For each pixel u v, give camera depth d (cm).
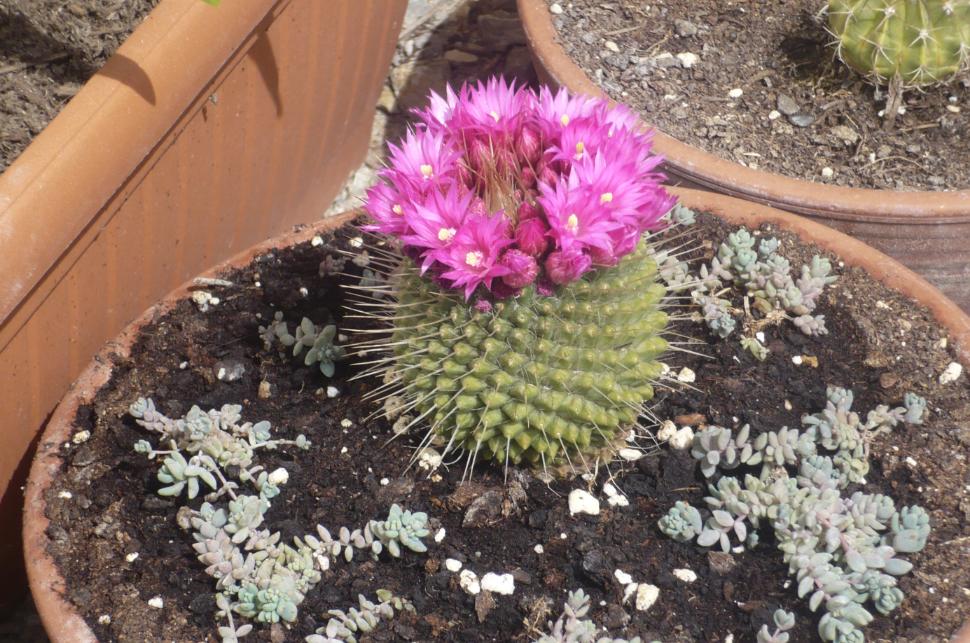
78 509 39
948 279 52
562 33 58
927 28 52
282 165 55
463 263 35
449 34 74
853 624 36
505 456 39
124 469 41
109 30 49
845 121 55
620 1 60
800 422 42
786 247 47
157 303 45
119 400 42
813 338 45
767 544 39
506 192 36
